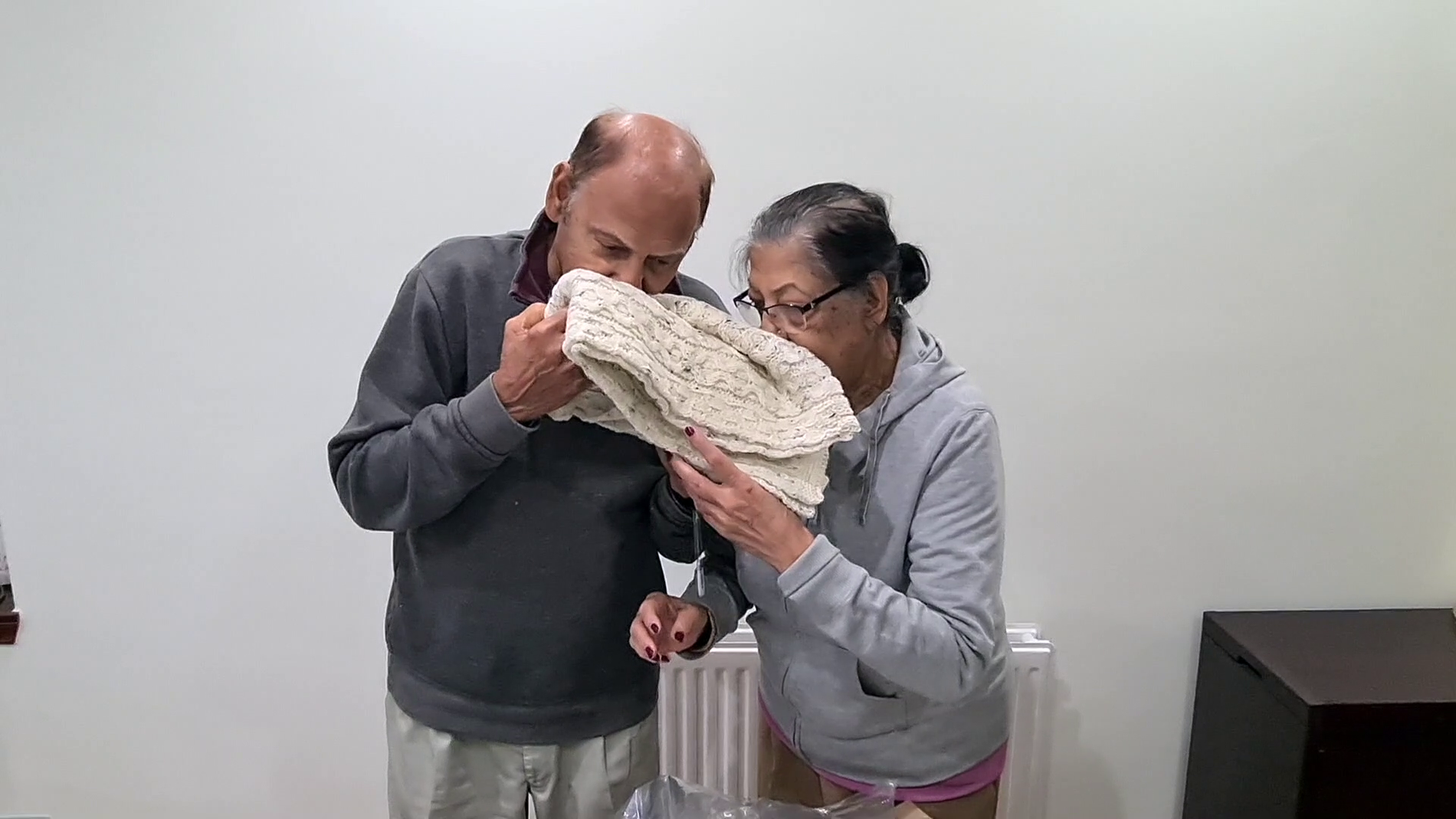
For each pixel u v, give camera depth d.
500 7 1.56
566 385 1.00
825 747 1.26
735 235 1.66
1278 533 1.83
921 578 1.10
